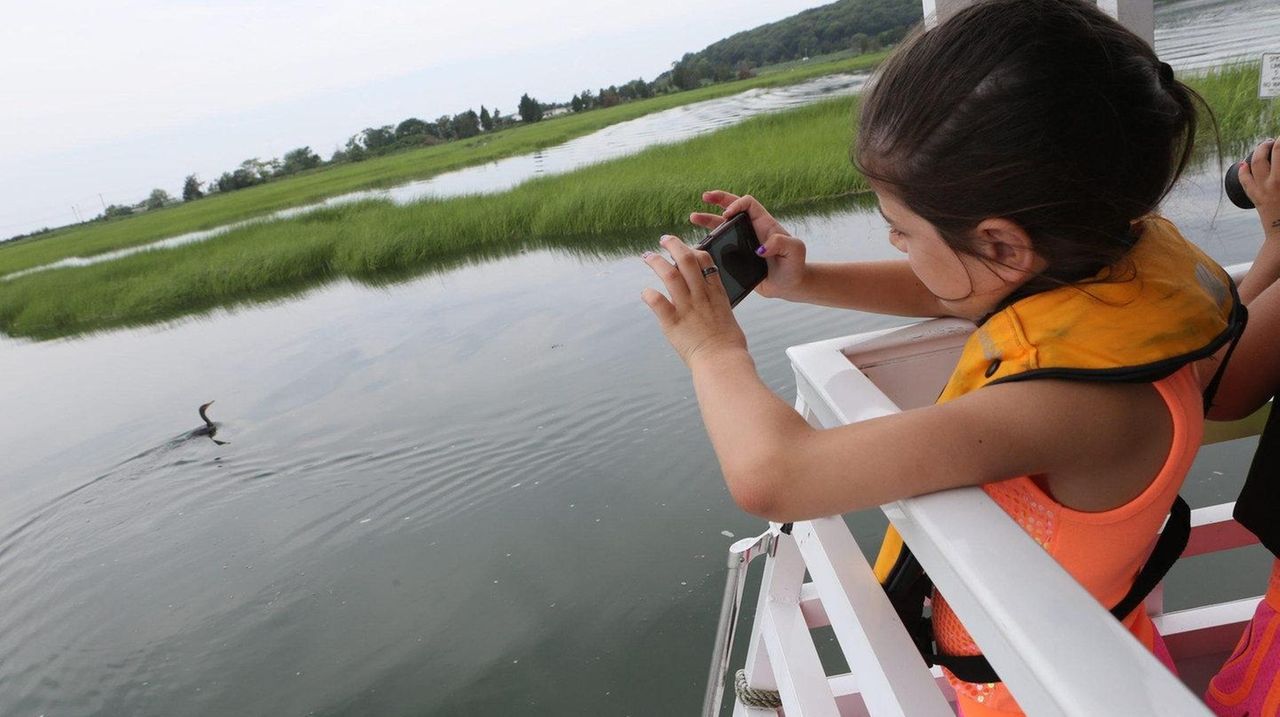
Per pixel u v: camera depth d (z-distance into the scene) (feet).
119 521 19.33
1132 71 1.76
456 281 38.34
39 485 23.02
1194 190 13.41
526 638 10.89
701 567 11.52
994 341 1.96
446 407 21.24
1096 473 1.84
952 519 1.71
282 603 13.66
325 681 11.17
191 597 14.75
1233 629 3.39
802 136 45.78
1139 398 1.80
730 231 2.95
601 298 29.12
